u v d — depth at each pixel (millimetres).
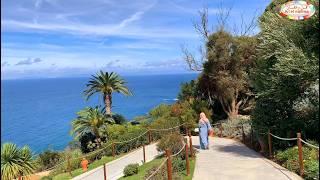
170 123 30875
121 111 108562
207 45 34688
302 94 17688
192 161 17484
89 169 24891
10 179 26094
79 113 37125
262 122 18422
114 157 26984
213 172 15141
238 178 13984
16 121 92750
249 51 33000
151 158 22484
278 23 17234
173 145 20125
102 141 36312
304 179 13031
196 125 31375
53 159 33406
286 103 18391
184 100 38031
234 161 17172
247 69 33438
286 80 16938
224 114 36938
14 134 69188
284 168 14914
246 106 35188
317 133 17656
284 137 17594
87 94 40844
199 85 37469
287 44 15992
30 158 27312
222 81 33531
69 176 23812
